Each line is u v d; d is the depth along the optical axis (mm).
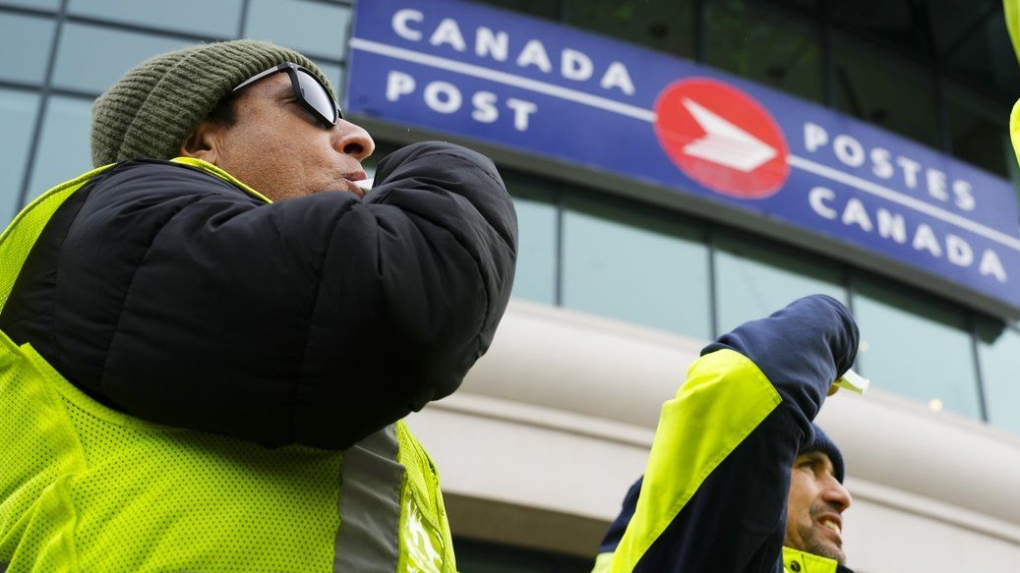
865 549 11805
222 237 1440
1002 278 14883
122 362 1422
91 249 1491
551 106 13375
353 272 1412
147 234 1479
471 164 1671
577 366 11281
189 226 1473
